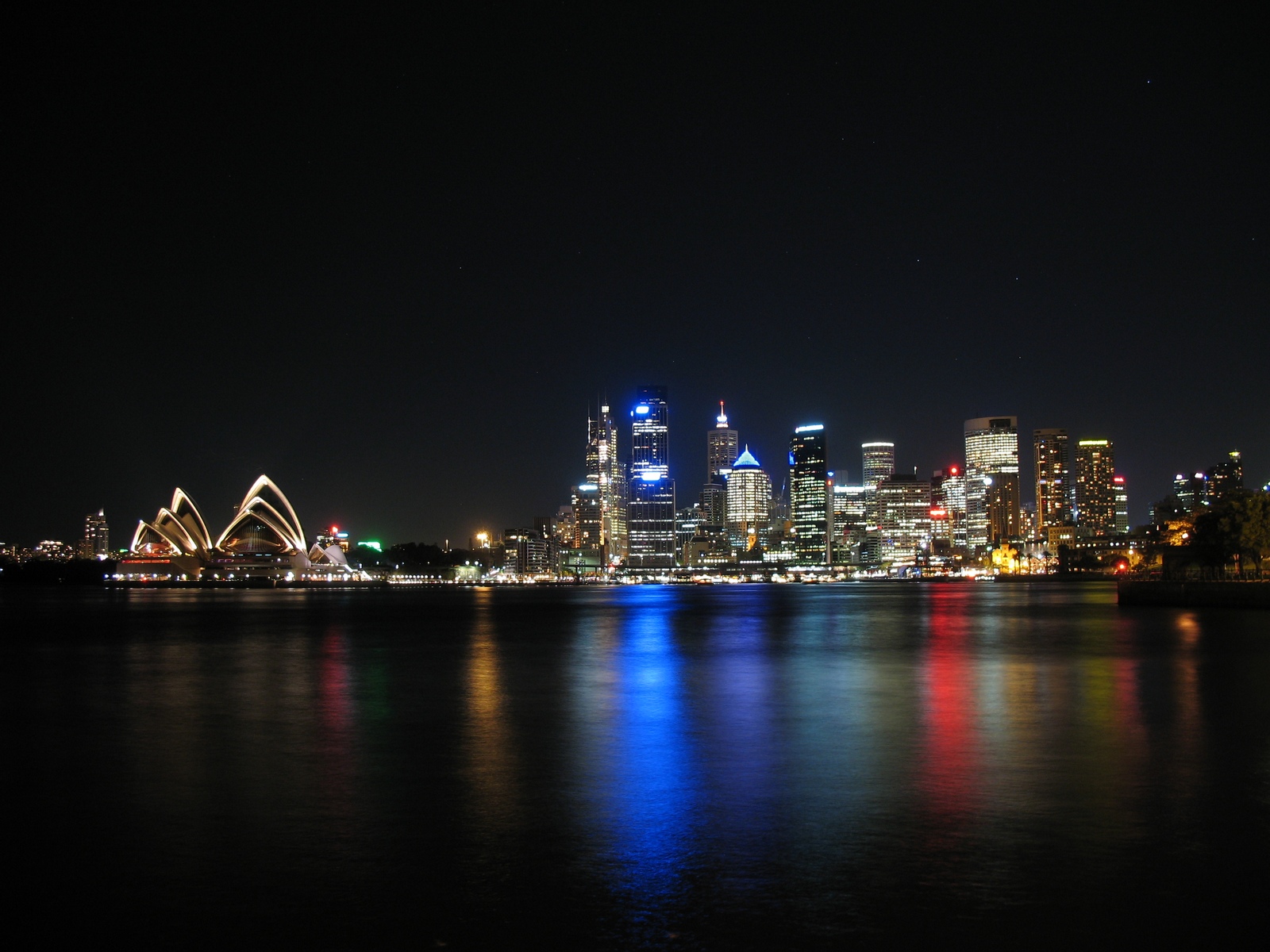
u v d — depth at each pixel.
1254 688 45.31
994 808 22.09
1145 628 93.00
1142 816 21.25
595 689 47.94
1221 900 15.76
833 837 19.66
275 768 27.42
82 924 15.01
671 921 14.98
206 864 18.06
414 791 24.27
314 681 52.31
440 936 14.41
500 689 48.09
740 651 74.81
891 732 33.47
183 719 37.84
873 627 110.44
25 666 62.62
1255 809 21.81
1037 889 16.38
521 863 17.97
